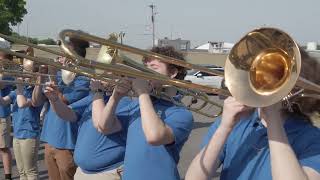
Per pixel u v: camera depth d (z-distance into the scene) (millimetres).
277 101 1796
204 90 2287
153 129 2805
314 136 1978
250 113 2102
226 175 2234
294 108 2014
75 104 4566
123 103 3594
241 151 2184
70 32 2600
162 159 2945
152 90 3004
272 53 1865
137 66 2838
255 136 2150
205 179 2168
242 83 1919
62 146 4816
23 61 4355
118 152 3605
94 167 3641
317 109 1999
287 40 1799
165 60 2518
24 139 5875
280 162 1821
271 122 1887
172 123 2971
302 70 1952
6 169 6629
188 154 8430
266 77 1854
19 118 5863
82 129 3873
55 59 3287
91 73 3076
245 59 1921
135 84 2906
